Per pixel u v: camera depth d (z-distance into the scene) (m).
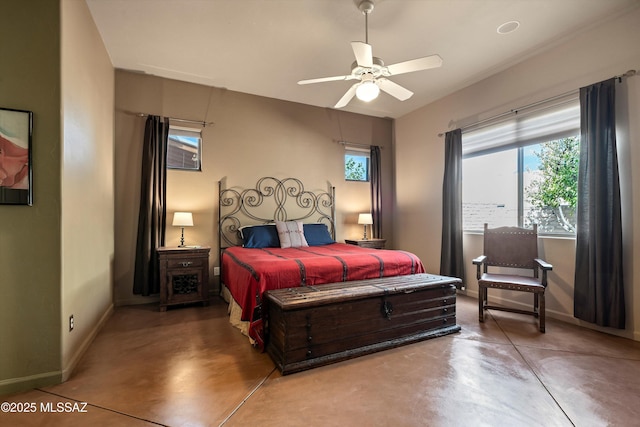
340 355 2.14
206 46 3.09
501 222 3.66
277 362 2.03
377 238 5.11
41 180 1.82
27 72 1.80
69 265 1.98
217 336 2.58
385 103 4.63
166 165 3.73
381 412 1.57
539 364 2.07
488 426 1.46
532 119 3.28
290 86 4.05
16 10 1.79
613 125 2.56
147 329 2.75
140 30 2.81
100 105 2.86
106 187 3.10
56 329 1.84
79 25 2.23
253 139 4.32
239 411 1.57
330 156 4.91
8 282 1.74
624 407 1.60
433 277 2.80
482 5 2.47
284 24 2.73
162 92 3.79
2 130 1.72
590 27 2.74
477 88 3.87
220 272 4.03
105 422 1.48
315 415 1.54
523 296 3.36
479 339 2.52
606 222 2.58
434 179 4.54
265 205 4.39
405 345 2.40
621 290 2.50
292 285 2.43
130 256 3.60
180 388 1.78
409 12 2.55
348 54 3.24
